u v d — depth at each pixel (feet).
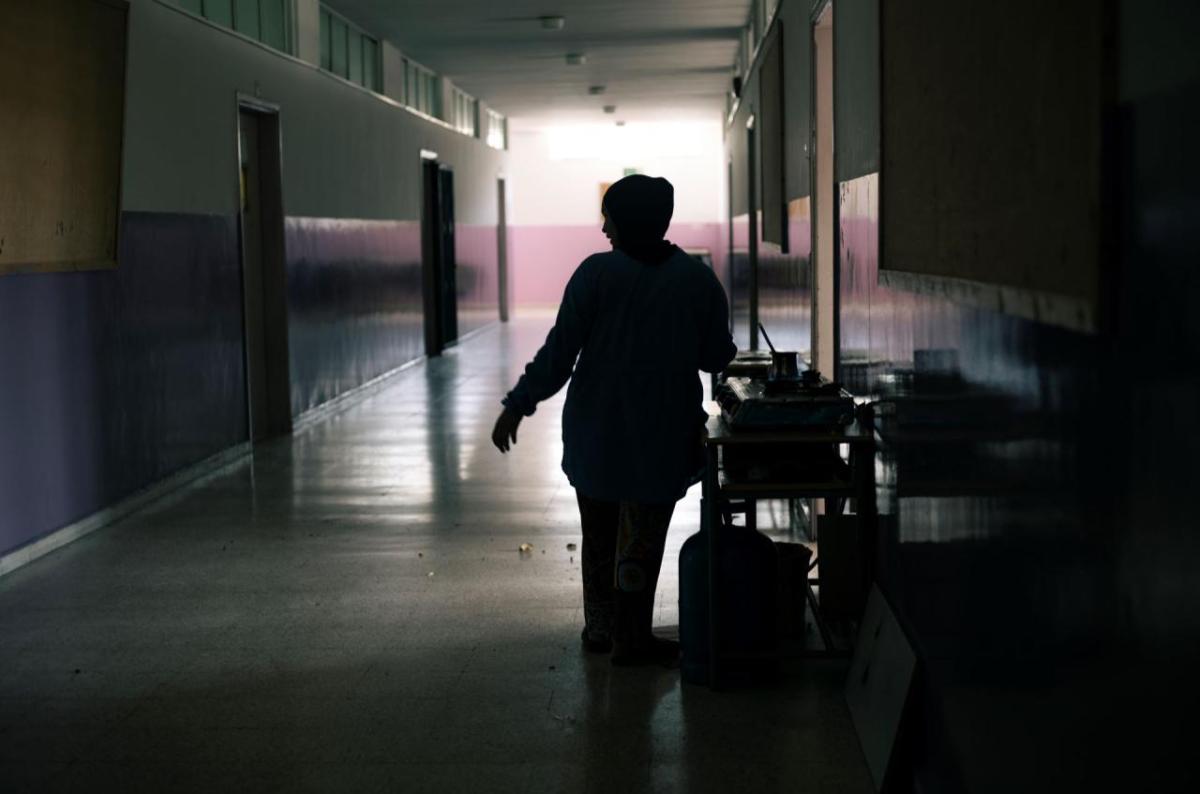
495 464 25.43
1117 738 5.15
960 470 8.24
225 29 26.23
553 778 10.41
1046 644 6.16
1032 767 6.39
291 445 28.27
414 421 31.86
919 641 9.75
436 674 12.95
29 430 17.98
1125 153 4.99
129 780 10.52
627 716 11.69
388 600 15.70
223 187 26.17
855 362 14.06
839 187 15.88
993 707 7.22
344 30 39.11
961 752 8.06
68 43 18.54
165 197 23.02
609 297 12.51
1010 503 6.89
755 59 35.83
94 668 13.32
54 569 17.44
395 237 42.37
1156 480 4.75
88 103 19.30
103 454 20.34
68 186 18.81
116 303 20.85
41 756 11.03
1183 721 4.50
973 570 7.80
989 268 7.09
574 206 80.64
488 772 10.54
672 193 12.75
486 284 63.72
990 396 7.39
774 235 26.94
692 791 10.11
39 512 18.26
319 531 19.61
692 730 11.33
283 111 30.09
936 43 8.79
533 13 38.70
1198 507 4.39
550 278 81.25
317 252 32.89
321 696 12.38
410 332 44.39
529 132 80.38
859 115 13.78
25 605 15.70
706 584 12.35
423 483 23.47
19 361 17.71
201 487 23.40
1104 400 5.31
